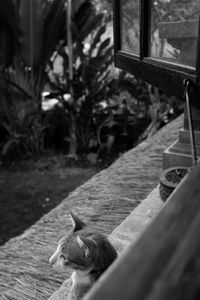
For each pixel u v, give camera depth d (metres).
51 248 1.88
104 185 2.59
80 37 5.23
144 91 5.41
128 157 3.14
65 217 2.20
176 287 0.36
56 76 5.45
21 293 1.56
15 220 3.91
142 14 2.09
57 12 4.97
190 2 1.94
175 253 0.40
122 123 5.60
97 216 2.14
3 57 5.21
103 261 1.15
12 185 4.73
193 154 1.76
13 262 1.78
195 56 1.77
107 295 0.36
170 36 2.02
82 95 5.35
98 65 5.13
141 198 2.32
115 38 2.62
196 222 0.45
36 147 5.66
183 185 0.60
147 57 2.16
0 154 5.60
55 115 5.67
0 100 5.39
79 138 5.60
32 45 5.01
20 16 4.88
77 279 1.19
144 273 0.38
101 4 6.12
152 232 0.45
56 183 4.77
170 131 3.71
